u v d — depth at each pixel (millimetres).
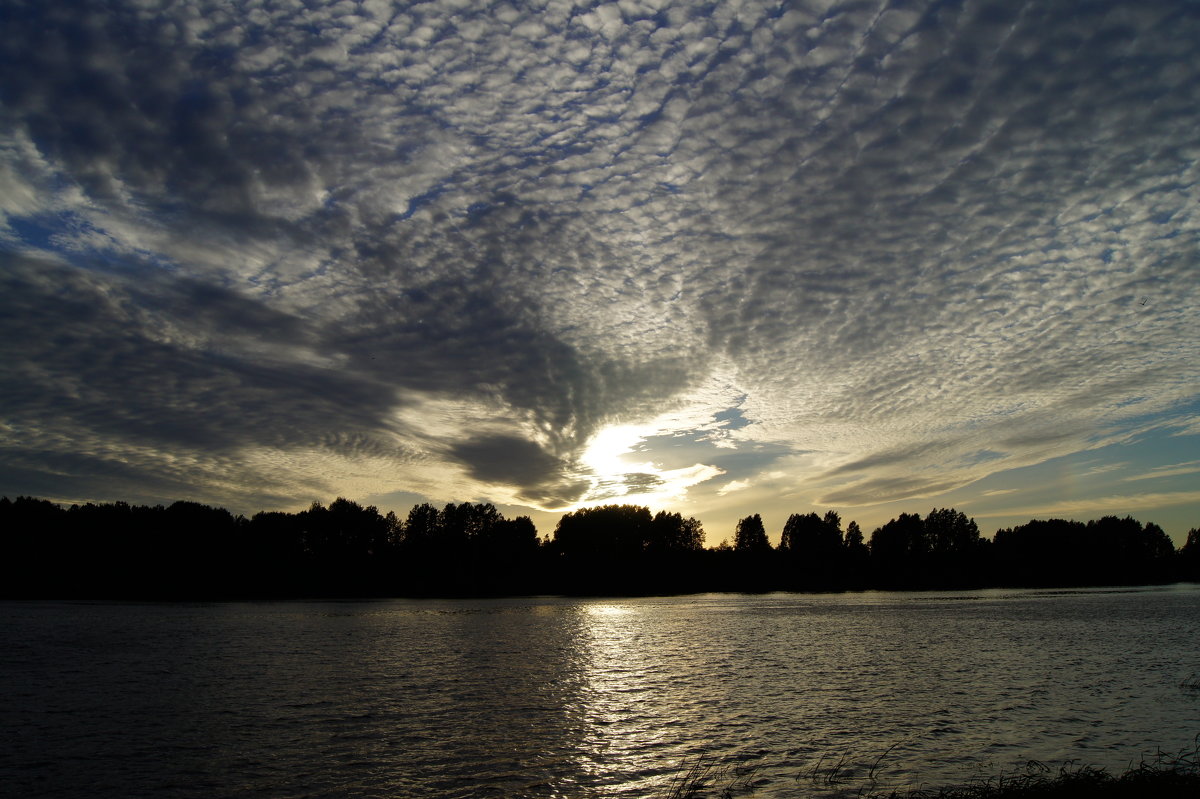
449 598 167375
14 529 153250
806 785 21594
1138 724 28750
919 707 32500
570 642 63188
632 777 22812
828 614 97500
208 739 27625
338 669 45781
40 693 37000
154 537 161625
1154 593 151375
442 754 25531
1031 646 55094
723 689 38125
